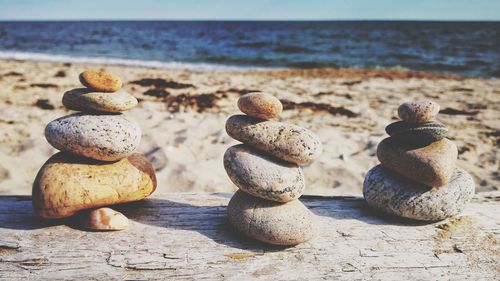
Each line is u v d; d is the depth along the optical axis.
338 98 1.67
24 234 0.44
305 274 0.41
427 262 0.43
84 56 3.21
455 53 4.29
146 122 1.14
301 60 3.48
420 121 0.49
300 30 9.50
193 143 0.98
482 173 0.88
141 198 0.50
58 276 0.39
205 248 0.43
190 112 1.31
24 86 1.57
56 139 0.46
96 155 0.45
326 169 0.85
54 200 0.44
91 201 0.45
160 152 0.88
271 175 0.44
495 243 0.47
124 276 0.39
